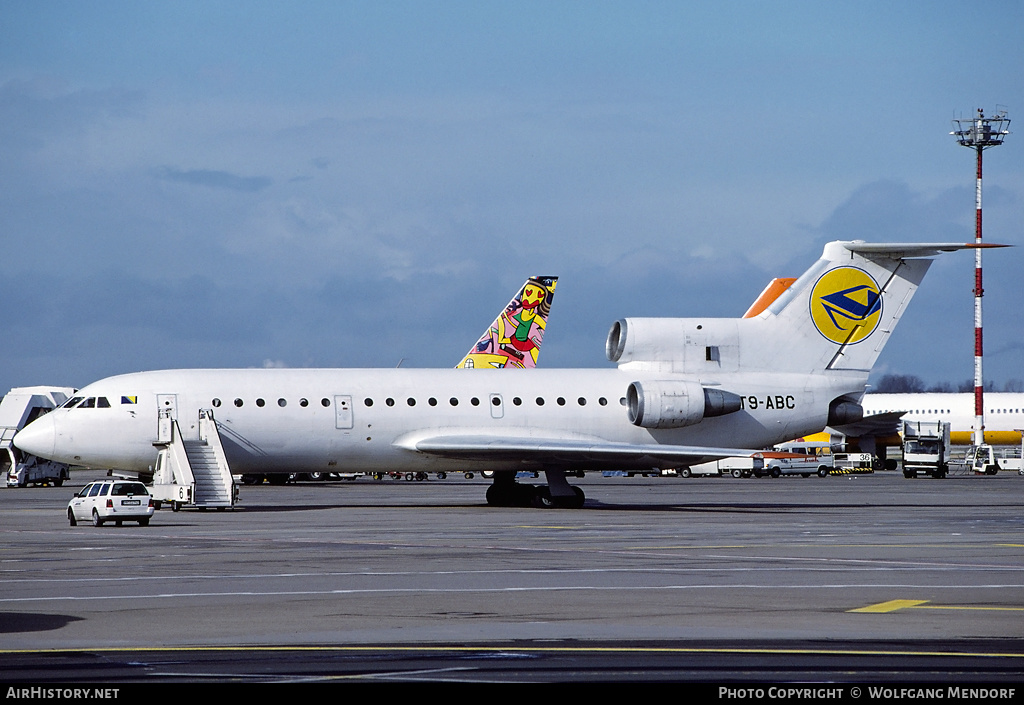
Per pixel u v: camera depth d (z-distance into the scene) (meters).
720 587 76.69
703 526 135.25
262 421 168.50
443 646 55.12
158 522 140.88
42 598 71.06
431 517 151.38
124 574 83.69
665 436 178.62
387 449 172.50
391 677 48.16
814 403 180.38
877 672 49.12
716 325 180.88
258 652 53.59
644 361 180.00
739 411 177.75
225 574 83.75
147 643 55.91
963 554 100.38
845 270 182.25
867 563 92.38
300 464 172.25
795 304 182.00
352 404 171.25
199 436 167.12
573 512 164.00
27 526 134.62
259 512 162.00
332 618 63.47
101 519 131.88
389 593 73.56
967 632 59.12
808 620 62.84
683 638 57.25
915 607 67.62
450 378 176.88
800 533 124.69
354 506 178.75
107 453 167.25
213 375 171.75
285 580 80.31
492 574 84.06
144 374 171.75
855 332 182.75
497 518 149.25
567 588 76.06
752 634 58.47
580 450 159.75
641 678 47.94
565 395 178.12
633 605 68.38
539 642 56.19
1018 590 75.50
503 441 165.88
